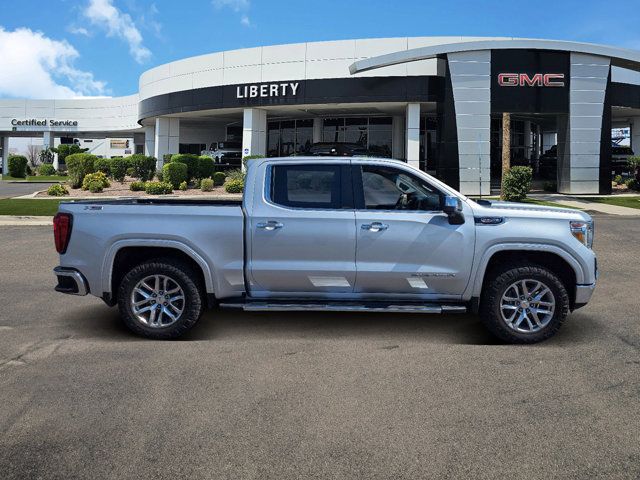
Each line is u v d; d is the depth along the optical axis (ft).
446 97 81.61
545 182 98.73
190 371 14.84
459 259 17.20
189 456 10.39
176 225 17.46
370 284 17.47
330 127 114.01
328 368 15.12
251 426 11.60
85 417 12.00
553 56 81.35
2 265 31.48
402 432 11.34
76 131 179.73
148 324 17.72
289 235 17.33
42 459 10.27
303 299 17.84
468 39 90.38
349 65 91.15
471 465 10.08
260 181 17.85
